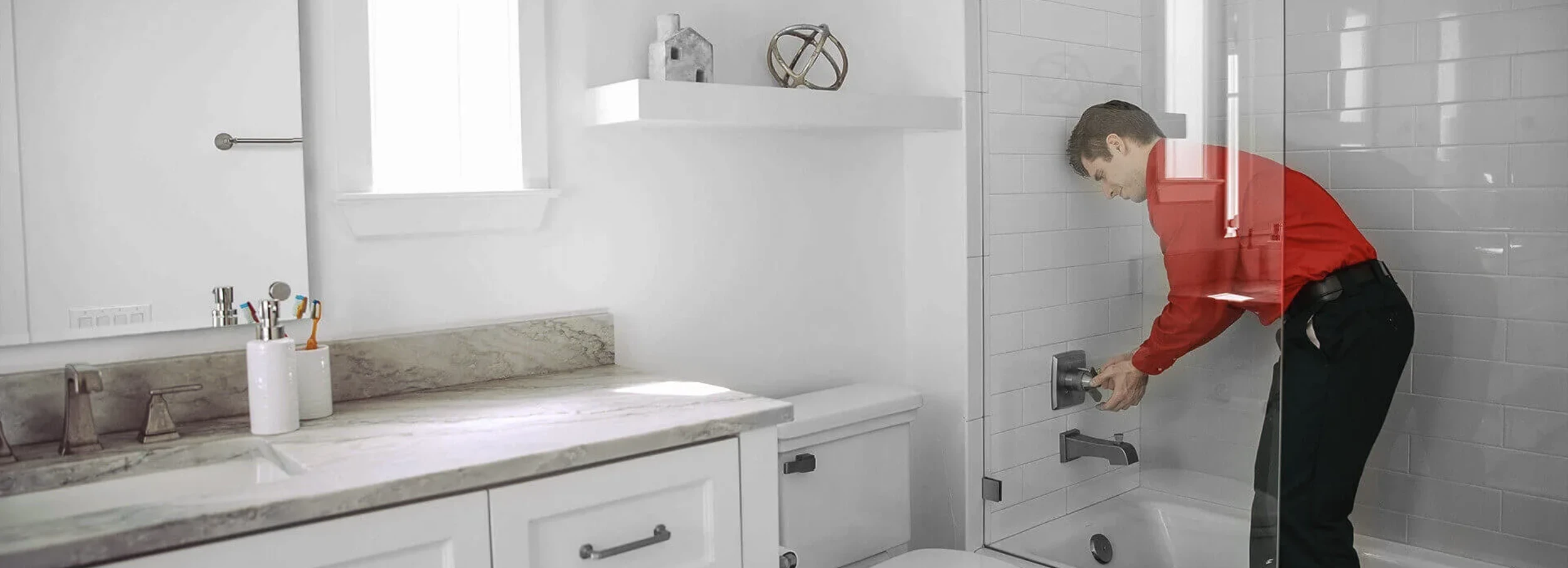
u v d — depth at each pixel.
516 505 1.50
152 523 1.20
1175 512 2.41
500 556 1.49
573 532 1.57
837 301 2.71
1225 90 2.23
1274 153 2.17
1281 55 2.14
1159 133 2.34
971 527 2.73
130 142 1.69
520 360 2.11
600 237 2.25
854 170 2.72
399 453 1.50
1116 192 2.43
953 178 2.69
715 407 1.80
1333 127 2.93
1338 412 2.49
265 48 1.80
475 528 1.46
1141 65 2.35
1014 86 2.58
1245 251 2.24
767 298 2.56
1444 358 2.80
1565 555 2.63
